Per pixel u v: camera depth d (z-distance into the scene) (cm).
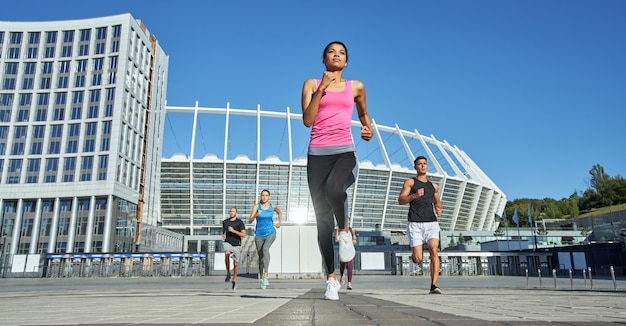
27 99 6919
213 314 268
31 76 6981
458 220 11144
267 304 384
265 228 902
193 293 760
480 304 373
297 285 1539
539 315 251
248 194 9931
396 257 3578
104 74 6931
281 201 9944
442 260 3506
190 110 10600
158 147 8531
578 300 461
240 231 1003
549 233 8988
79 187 6550
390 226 10356
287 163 9981
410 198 670
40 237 6494
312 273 2556
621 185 14375
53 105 6888
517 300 454
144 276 3928
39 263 4097
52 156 6706
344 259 412
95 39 7112
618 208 13562
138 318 243
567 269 3206
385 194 10406
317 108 387
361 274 3869
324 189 393
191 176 9669
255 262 3038
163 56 8894
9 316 266
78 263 4081
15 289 1387
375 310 288
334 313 262
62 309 337
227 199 9881
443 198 10825
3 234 6519
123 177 6875
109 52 7019
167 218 9819
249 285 1547
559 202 15962
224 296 603
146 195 7744
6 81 6931
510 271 3488
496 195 12169
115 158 6594
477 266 3494
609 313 270
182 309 322
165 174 9594
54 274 4050
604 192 14662
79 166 6638
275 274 2548
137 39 7500
